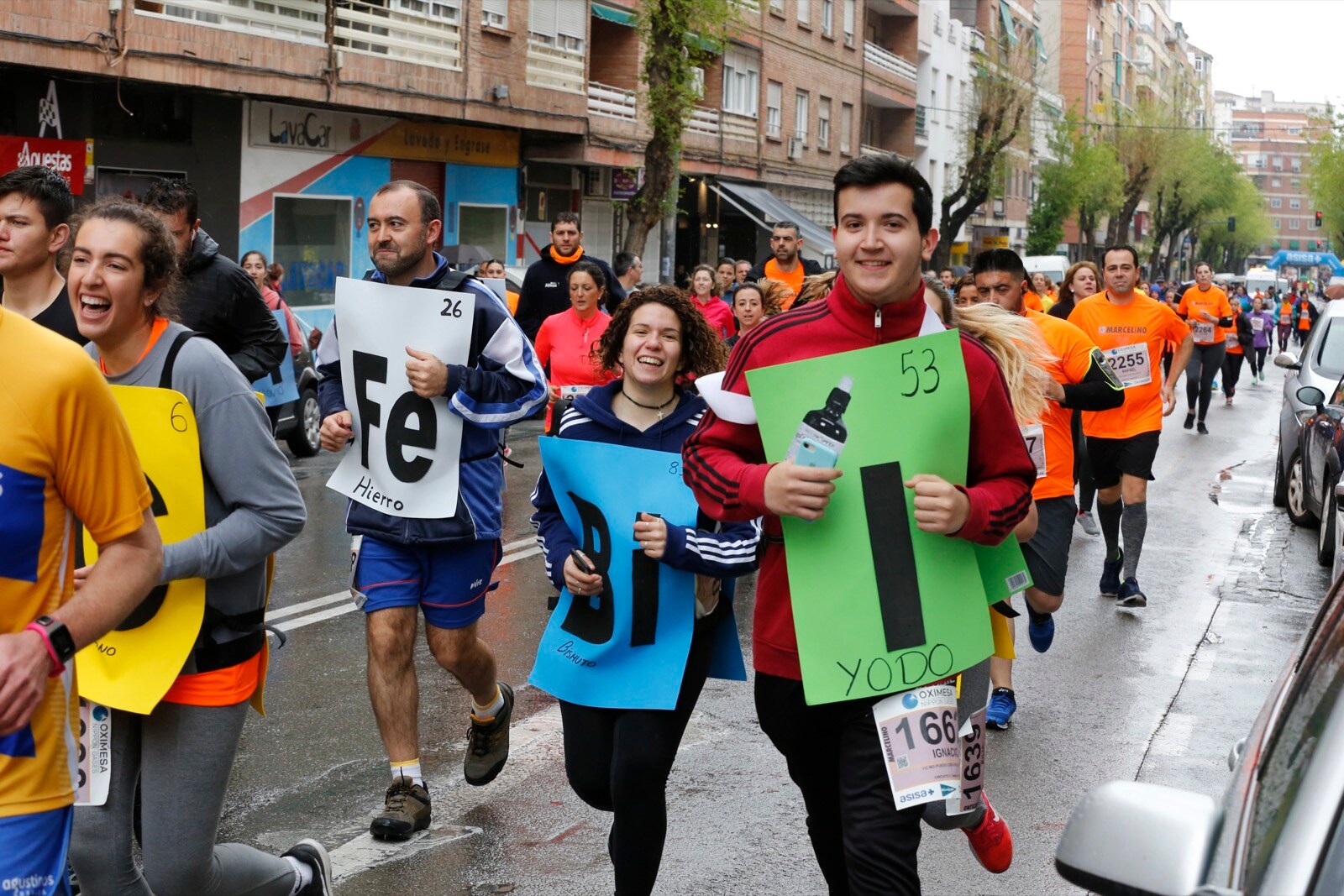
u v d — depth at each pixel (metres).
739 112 37.16
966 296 6.80
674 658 3.91
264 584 3.68
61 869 2.80
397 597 4.98
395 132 23.70
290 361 14.27
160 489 3.50
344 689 6.74
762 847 4.96
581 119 27.45
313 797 5.35
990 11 63.59
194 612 3.47
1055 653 7.86
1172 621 8.67
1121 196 72.69
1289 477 12.58
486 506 5.11
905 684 3.29
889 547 3.31
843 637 3.31
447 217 25.55
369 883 4.55
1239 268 158.25
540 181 28.69
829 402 3.31
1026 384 4.55
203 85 18.33
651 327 4.11
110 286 3.43
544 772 5.70
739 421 3.41
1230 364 25.17
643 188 25.91
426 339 4.96
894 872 3.29
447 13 23.50
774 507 3.21
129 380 3.55
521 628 8.04
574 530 4.03
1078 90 88.12
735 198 37.00
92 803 3.46
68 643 2.69
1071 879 2.00
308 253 22.02
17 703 2.60
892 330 3.38
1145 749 6.20
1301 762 2.03
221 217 20.02
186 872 3.55
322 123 21.91
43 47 15.98
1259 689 7.18
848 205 3.27
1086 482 11.82
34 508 2.71
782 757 5.95
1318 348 13.31
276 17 19.59
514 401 4.98
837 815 3.66
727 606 4.08
